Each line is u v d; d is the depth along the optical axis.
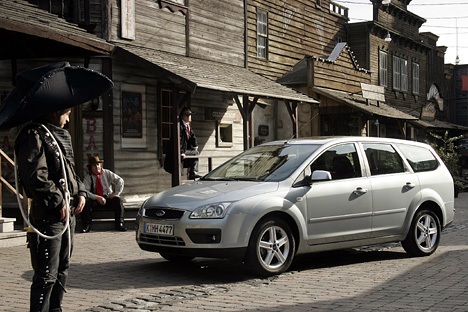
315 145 8.44
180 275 7.73
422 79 37.41
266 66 21.45
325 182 8.09
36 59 13.05
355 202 8.30
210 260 8.91
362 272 7.93
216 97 17.53
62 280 5.03
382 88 24.98
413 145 9.55
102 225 12.48
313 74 21.27
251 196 7.41
